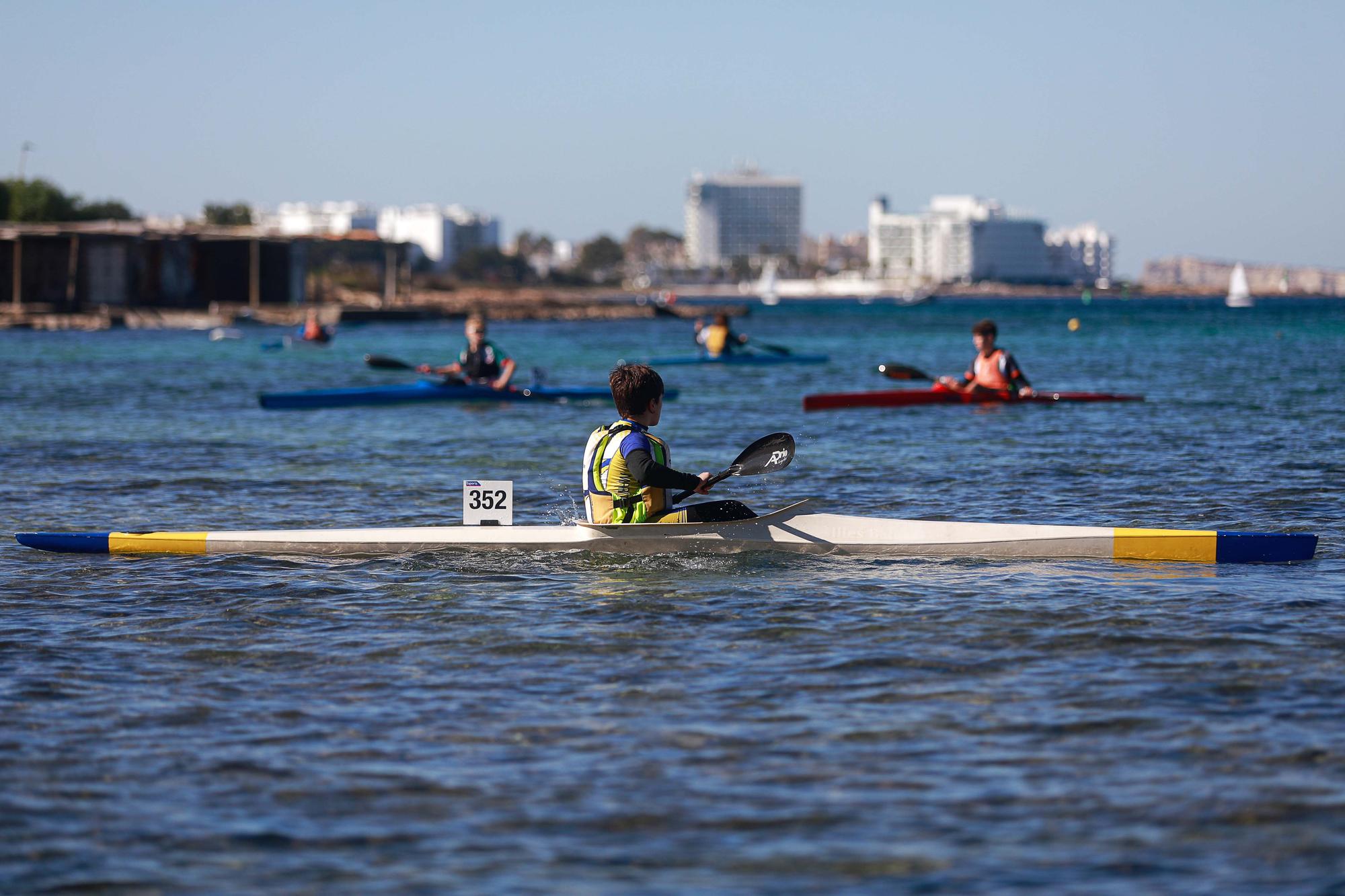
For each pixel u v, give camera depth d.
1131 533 32.84
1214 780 17.67
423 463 53.25
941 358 143.38
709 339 123.56
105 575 31.12
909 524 33.44
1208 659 23.23
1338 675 22.17
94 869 15.36
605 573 30.97
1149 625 25.62
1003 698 21.16
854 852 15.70
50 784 17.81
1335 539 35.50
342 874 15.23
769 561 32.25
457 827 16.48
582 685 22.14
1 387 96.06
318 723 20.28
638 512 32.62
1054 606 27.41
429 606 27.83
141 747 19.23
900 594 28.69
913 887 14.80
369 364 78.50
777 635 25.19
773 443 31.62
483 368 80.69
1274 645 24.05
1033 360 129.88
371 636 25.41
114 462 53.62
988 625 25.75
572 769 18.34
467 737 19.61
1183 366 117.06
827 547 33.25
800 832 16.27
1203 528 37.44
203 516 40.66
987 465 50.97
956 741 19.30
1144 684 21.81
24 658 23.83
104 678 22.62
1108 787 17.52
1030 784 17.67
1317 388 88.88
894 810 16.91
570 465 52.69
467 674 22.86
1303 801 16.94
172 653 24.27
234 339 186.88
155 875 15.22
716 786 17.72
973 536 33.12
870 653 23.83
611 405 80.88
